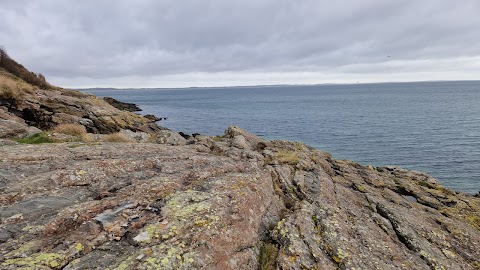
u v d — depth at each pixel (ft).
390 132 251.80
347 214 42.22
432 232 43.60
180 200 31.17
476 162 161.68
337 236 33.73
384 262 30.89
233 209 31.58
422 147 195.72
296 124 309.22
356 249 31.94
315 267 28.45
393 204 56.18
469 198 74.43
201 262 23.58
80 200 30.01
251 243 29.84
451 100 591.37
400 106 488.85
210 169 43.01
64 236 23.67
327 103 609.83
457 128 261.85
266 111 456.86
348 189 60.95
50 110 123.03
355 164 91.50
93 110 139.23
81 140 63.00
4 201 27.20
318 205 43.42
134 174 37.63
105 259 21.81
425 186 81.10
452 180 137.80
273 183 50.01
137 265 21.43
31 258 20.42
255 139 99.04
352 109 460.55
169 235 25.30
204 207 30.25
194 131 263.70
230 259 25.93
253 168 50.39
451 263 35.78
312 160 79.25
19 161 36.19
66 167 36.88
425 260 34.96
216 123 313.94
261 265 28.53
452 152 181.37
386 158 173.27
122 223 26.32
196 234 26.07
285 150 84.48
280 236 32.96
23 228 23.66
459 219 56.59
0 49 170.40
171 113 415.44
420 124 290.15
